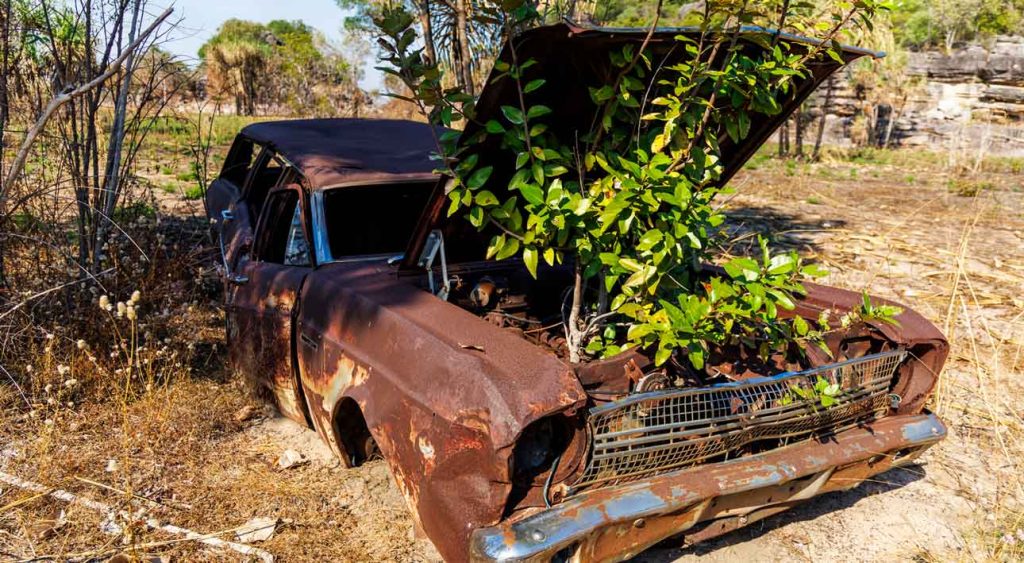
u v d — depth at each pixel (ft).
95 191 17.35
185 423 14.24
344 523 11.57
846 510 13.07
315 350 12.25
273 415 15.15
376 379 10.39
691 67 11.19
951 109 107.86
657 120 11.78
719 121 11.32
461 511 8.59
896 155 93.76
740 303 10.16
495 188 12.26
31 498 11.09
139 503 11.68
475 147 11.05
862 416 11.56
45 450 12.37
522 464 8.75
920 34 120.47
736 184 56.85
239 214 18.76
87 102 17.03
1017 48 106.42
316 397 12.25
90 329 15.89
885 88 106.63
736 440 10.05
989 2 115.03
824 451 10.69
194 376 16.33
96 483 11.68
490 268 13.88
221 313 19.75
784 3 10.32
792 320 12.55
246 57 100.07
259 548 10.80
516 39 9.55
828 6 11.41
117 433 13.75
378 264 13.47
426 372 9.46
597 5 24.45
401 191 15.16
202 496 12.05
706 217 10.77
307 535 11.18
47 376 14.37
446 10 23.84
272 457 13.48
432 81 10.40
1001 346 20.20
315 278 13.00
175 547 10.69
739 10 9.89
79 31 16.85
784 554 11.64
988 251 33.37
